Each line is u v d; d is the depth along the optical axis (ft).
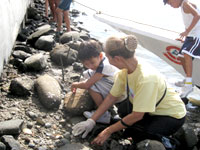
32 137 8.80
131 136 9.48
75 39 18.66
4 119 9.27
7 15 12.78
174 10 34.42
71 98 10.59
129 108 9.61
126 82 8.98
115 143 9.11
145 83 8.09
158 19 29.63
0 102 10.25
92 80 10.11
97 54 9.82
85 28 25.09
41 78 11.39
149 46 16.93
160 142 8.68
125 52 8.04
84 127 9.21
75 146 8.45
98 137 8.84
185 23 14.17
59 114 10.27
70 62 15.05
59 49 15.28
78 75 13.70
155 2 39.58
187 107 13.52
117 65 8.45
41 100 10.53
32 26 21.50
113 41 8.08
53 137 8.99
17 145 7.96
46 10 25.46
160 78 8.67
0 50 11.23
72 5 34.14
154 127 8.94
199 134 10.48
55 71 13.94
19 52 14.57
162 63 18.81
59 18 19.74
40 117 9.86
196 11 13.35
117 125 8.70
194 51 13.52
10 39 13.58
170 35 16.01
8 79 12.08
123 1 38.83
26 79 12.33
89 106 10.41
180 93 14.01
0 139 8.18
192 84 14.74
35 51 16.25
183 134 9.77
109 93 9.79
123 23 17.12
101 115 9.61
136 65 8.38
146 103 8.12
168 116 8.96
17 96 10.82
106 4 35.94
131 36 8.04
